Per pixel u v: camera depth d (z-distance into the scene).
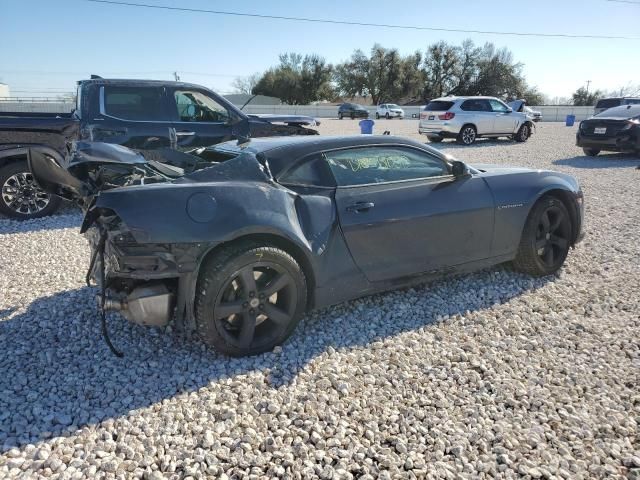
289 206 3.53
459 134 17.84
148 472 2.39
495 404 2.96
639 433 2.71
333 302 3.81
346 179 3.90
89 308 4.18
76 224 7.04
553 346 3.62
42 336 3.73
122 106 7.40
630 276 4.90
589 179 10.46
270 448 2.55
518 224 4.57
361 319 4.00
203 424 2.74
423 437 2.67
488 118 18.11
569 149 16.48
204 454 2.50
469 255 4.38
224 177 3.53
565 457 2.52
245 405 2.90
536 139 20.70
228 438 2.63
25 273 5.06
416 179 4.18
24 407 2.86
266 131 8.41
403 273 4.05
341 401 2.95
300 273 3.49
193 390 3.06
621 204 8.02
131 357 3.44
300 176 3.74
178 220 3.13
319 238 3.61
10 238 6.31
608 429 2.72
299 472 2.41
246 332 3.38
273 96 71.38
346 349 3.55
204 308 3.21
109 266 3.21
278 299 3.54
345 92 73.94
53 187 3.42
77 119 7.19
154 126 7.48
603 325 3.92
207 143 7.89
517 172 4.76
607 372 3.28
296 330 3.81
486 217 4.38
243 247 3.27
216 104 7.98
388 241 3.92
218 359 3.40
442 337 3.73
